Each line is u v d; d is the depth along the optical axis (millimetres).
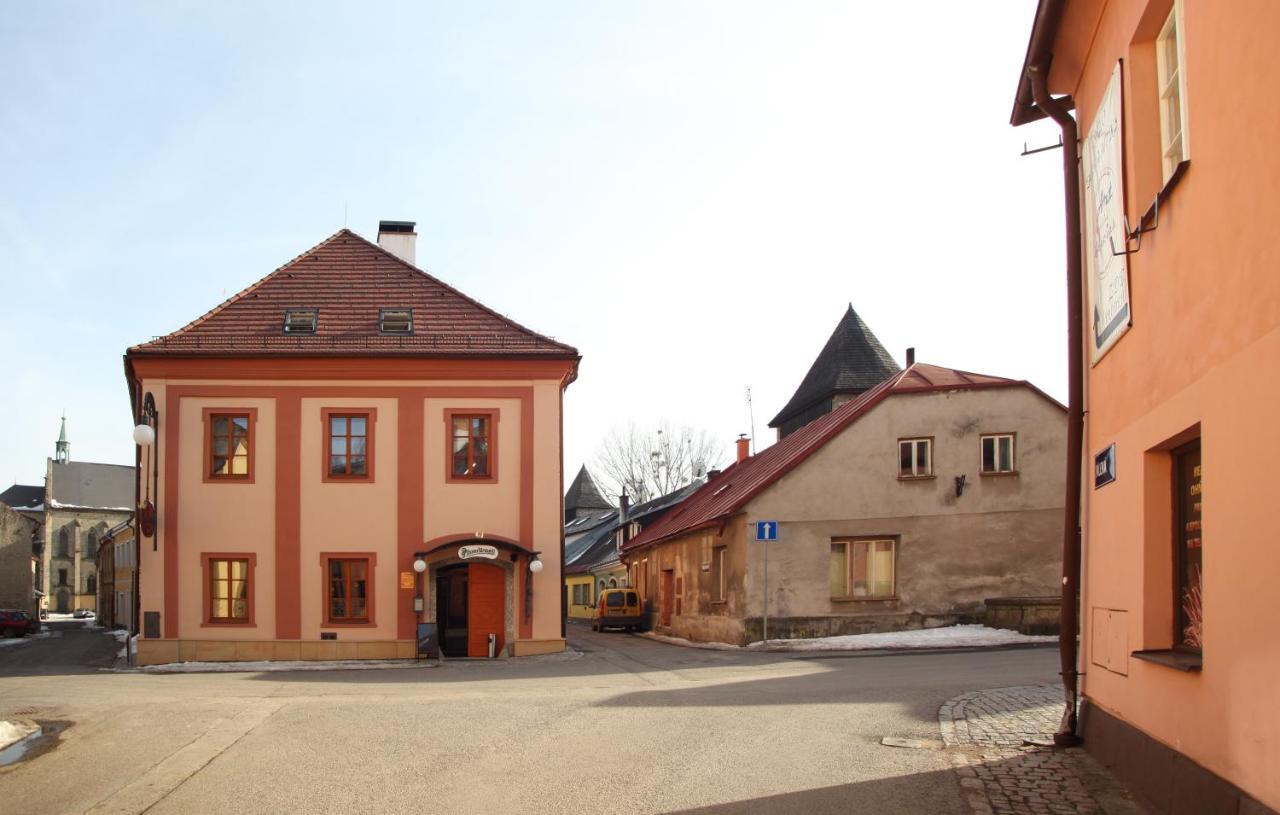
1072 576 9805
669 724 11438
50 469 112938
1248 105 5602
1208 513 6285
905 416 27156
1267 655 5375
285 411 26594
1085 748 9281
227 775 8953
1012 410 27172
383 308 28547
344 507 26438
